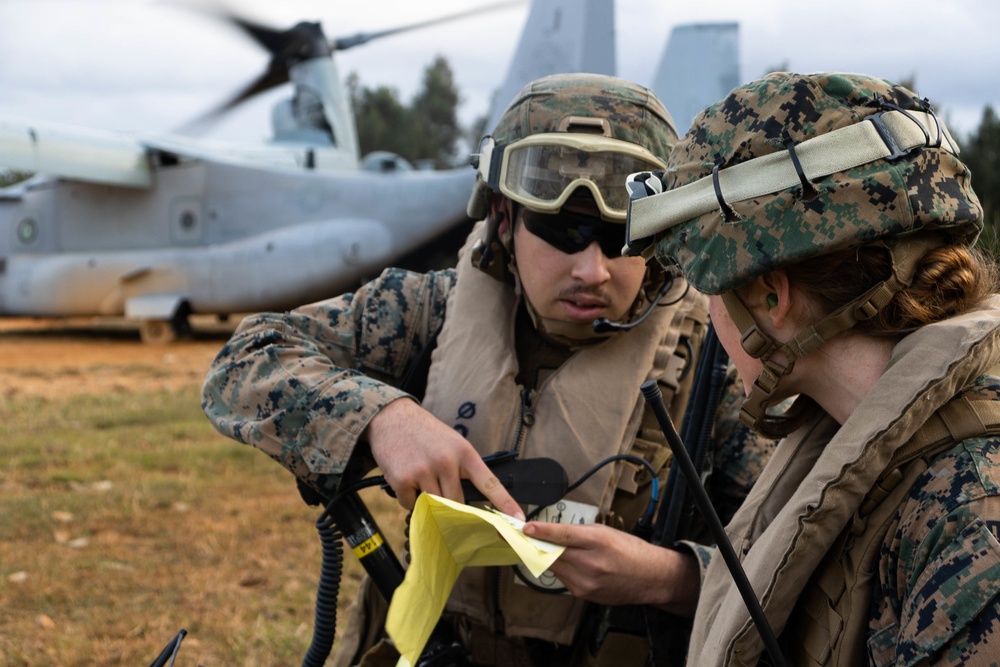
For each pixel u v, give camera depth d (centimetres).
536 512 163
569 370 170
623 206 157
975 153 1581
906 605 96
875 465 101
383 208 1466
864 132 102
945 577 92
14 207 1655
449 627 172
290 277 1477
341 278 1477
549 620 163
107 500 524
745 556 126
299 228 1489
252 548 450
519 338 181
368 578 180
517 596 163
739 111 109
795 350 108
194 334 1722
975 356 98
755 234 105
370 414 158
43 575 408
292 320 185
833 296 106
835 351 110
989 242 116
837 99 105
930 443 101
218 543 452
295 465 162
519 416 168
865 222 101
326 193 1491
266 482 573
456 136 4831
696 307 178
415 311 189
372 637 180
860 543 104
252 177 1514
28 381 1113
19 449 665
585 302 162
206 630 354
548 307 166
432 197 1445
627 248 120
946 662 90
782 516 111
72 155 1472
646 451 169
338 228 1466
